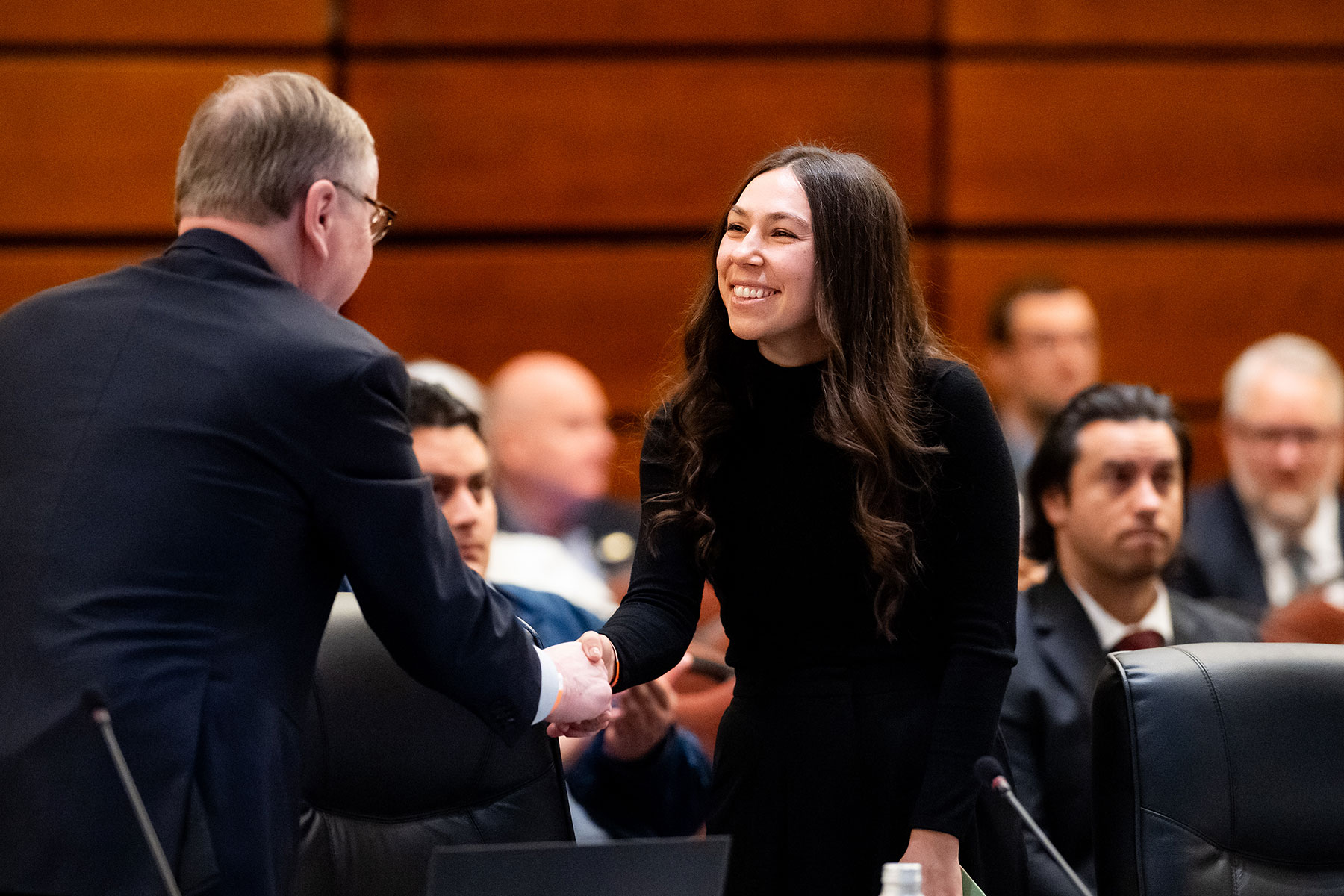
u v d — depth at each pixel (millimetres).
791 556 5191
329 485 4535
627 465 6031
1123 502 7172
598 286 14328
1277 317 14750
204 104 4965
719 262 5176
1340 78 14625
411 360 14250
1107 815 5145
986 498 5066
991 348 13258
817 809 5094
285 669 4516
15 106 13719
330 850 5211
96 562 4301
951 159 14367
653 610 5367
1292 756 5078
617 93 14234
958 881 4848
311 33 13906
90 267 13805
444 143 14148
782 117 14297
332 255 4926
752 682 5266
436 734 5352
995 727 4969
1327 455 11602
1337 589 8609
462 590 4727
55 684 4191
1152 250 14625
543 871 3969
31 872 4117
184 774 4219
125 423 4438
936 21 14383
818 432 5082
